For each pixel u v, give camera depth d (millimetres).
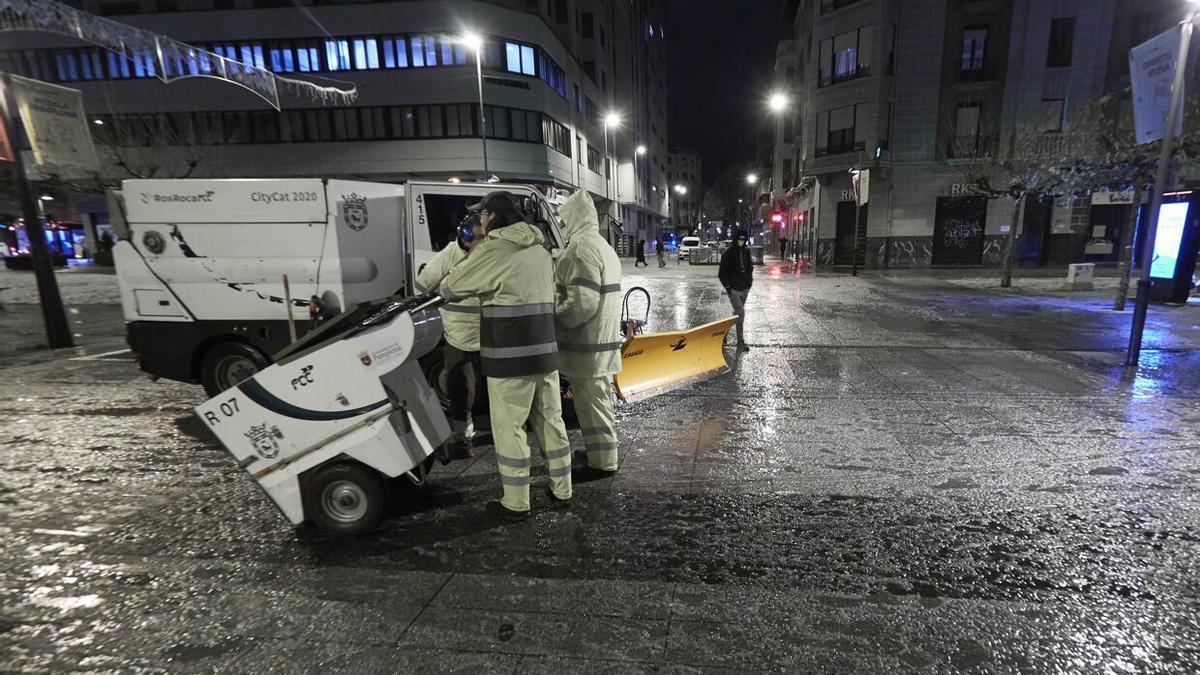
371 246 5465
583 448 4543
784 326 10570
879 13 27141
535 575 2832
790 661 2223
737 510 3484
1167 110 6785
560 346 3812
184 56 11773
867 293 16203
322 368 3062
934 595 2641
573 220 3662
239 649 2342
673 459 4309
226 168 30078
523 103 34594
